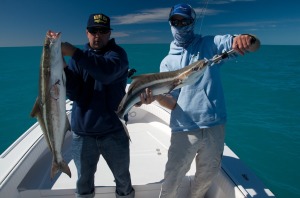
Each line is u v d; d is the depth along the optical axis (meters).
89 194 2.68
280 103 11.47
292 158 6.61
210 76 2.42
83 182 2.60
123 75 2.42
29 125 9.93
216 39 2.44
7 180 2.55
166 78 2.16
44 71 1.98
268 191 2.50
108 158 2.53
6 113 11.16
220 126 2.47
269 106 10.98
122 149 2.51
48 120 2.08
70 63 2.40
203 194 2.72
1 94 14.40
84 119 2.39
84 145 2.46
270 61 33.31
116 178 2.64
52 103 2.04
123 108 2.24
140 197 2.94
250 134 7.96
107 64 2.11
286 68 24.45
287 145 7.29
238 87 14.95
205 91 2.41
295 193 5.30
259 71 21.92
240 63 29.42
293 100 11.92
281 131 8.20
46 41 1.97
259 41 2.07
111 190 2.88
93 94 2.38
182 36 2.47
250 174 2.77
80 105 2.41
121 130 2.48
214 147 2.48
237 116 9.62
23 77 19.75
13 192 2.66
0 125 9.90
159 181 3.04
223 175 2.79
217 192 2.88
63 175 3.12
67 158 3.65
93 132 2.40
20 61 34.84
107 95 2.39
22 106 12.16
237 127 8.51
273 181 5.70
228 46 2.29
